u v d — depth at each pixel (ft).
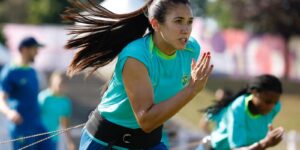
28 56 49.55
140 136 26.37
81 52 26.76
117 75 25.22
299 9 210.79
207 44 193.77
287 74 198.49
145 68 24.54
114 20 26.14
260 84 34.68
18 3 279.69
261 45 196.44
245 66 195.42
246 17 219.00
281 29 210.38
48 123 54.24
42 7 277.03
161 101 25.80
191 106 144.77
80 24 26.50
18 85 49.19
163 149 27.27
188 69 26.20
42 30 173.17
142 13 25.76
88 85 165.78
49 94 54.54
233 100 36.27
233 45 195.11
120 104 25.55
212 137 36.99
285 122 132.67
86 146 26.84
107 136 26.30
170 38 24.27
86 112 124.57
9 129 49.90
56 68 171.53
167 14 24.18
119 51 26.63
